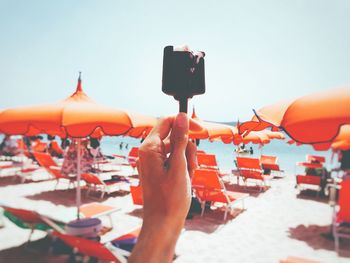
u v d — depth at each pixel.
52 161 9.04
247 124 3.00
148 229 0.78
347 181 5.11
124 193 9.04
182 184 0.79
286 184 11.53
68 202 7.90
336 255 4.97
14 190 9.16
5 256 4.49
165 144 0.84
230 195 7.37
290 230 6.17
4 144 16.42
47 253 4.61
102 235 5.55
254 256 4.89
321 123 2.03
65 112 3.68
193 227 6.21
